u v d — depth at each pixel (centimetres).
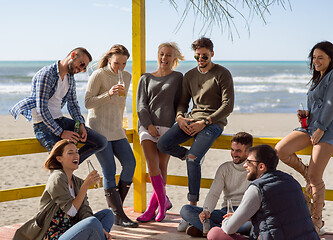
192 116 439
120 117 449
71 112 413
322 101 386
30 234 314
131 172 450
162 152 447
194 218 405
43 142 389
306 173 419
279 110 2891
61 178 314
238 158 393
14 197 425
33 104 384
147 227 443
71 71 389
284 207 294
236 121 2344
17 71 5484
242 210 305
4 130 1823
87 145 416
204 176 911
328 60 380
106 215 352
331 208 732
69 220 322
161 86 456
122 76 442
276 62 7556
